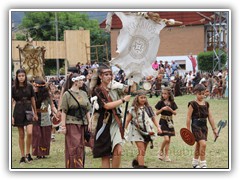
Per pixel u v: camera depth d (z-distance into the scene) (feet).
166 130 48.34
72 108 41.42
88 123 42.32
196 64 173.88
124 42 38.91
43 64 82.74
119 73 98.48
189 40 199.62
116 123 37.45
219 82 126.72
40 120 51.19
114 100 37.52
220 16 160.76
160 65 152.76
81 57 152.46
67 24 240.32
